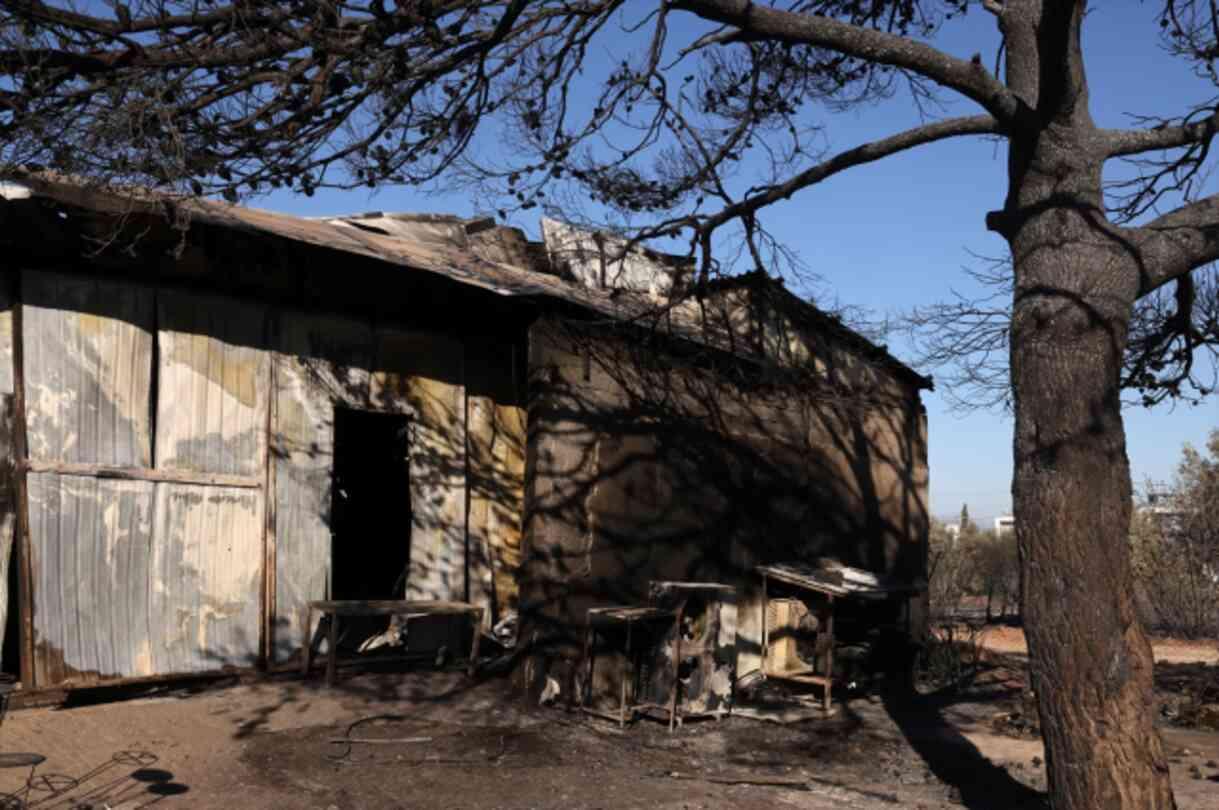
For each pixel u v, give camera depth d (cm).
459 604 1059
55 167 560
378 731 855
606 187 835
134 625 873
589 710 1006
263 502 977
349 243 1002
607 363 1126
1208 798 796
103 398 870
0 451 804
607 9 687
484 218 1382
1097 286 656
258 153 592
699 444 1232
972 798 800
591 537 1084
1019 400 672
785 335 1395
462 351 1173
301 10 548
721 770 868
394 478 1346
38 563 817
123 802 648
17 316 825
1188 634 2461
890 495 1567
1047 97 666
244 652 953
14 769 668
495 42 627
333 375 1044
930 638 1595
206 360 943
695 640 1094
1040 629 640
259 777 720
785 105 853
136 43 542
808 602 1280
